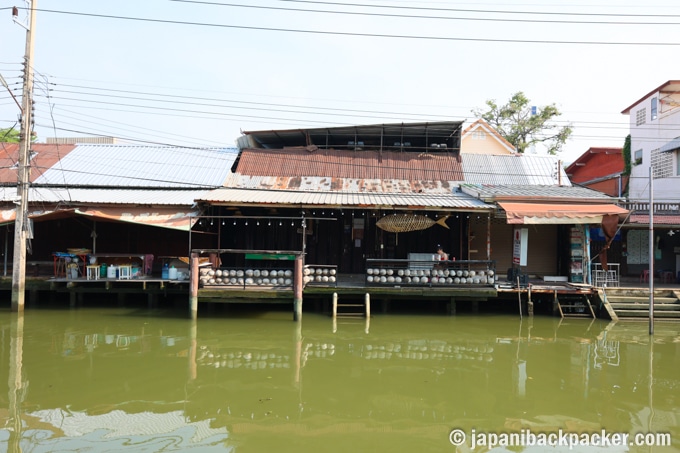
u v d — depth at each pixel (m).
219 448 5.82
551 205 14.92
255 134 19.98
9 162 18.97
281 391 7.91
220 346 10.76
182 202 15.12
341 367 9.32
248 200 14.66
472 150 26.91
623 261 18.66
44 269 16.31
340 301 15.25
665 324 13.46
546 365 9.52
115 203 14.91
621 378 8.74
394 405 7.37
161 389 7.89
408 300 16.00
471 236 17.23
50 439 5.95
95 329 12.16
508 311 15.09
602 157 27.41
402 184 18.12
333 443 6.04
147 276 15.23
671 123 20.53
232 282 13.67
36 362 9.23
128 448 5.74
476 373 8.99
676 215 17.28
